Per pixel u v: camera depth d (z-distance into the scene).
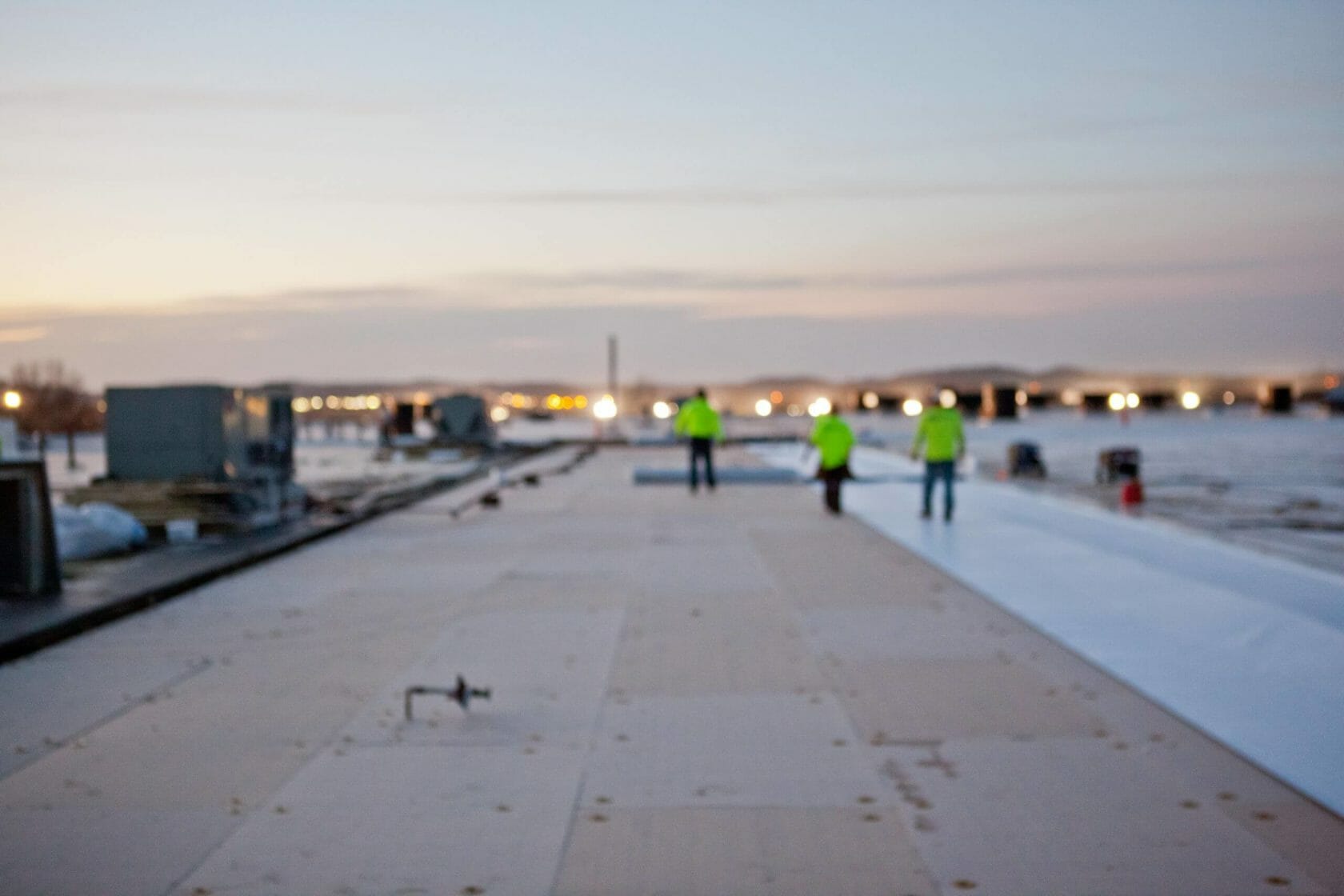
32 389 54.16
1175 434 57.41
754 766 6.14
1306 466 33.38
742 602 10.92
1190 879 4.72
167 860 5.00
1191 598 10.80
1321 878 4.73
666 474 26.08
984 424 75.31
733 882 4.72
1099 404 109.50
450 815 5.48
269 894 4.66
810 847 5.07
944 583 11.87
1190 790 5.73
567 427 81.88
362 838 5.22
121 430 15.92
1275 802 5.56
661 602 10.98
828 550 14.38
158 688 7.89
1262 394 93.38
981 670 8.19
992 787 5.79
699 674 8.16
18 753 6.48
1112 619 9.84
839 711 7.17
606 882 4.74
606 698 7.54
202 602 11.23
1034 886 4.66
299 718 7.15
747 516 18.61
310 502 19.41
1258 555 13.76
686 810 5.53
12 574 10.55
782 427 71.50
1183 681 7.75
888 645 9.02
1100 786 5.80
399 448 40.94
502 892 4.65
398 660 8.69
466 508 19.89
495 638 9.42
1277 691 7.46
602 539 15.85
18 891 4.71
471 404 41.69
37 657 8.84
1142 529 16.52
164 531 15.23
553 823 5.37
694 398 23.42
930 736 6.64
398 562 13.83
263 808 5.60
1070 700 7.37
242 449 16.52
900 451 41.72
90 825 5.41
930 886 4.68
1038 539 15.23
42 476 10.72
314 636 9.59
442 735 6.75
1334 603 10.57
